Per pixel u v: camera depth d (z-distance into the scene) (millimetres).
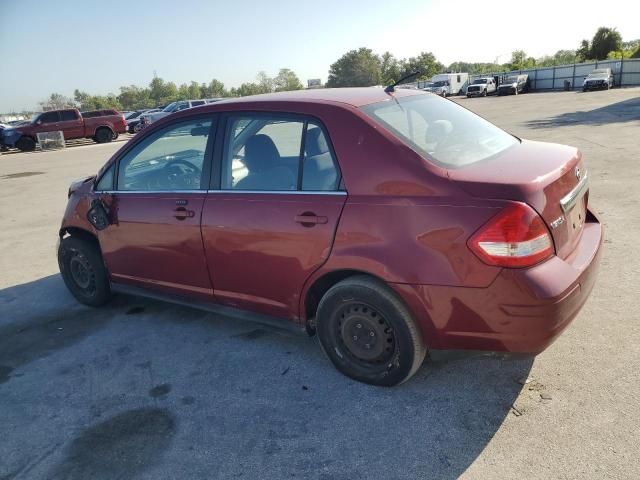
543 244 2506
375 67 115688
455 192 2578
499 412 2773
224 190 3447
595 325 3518
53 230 7973
